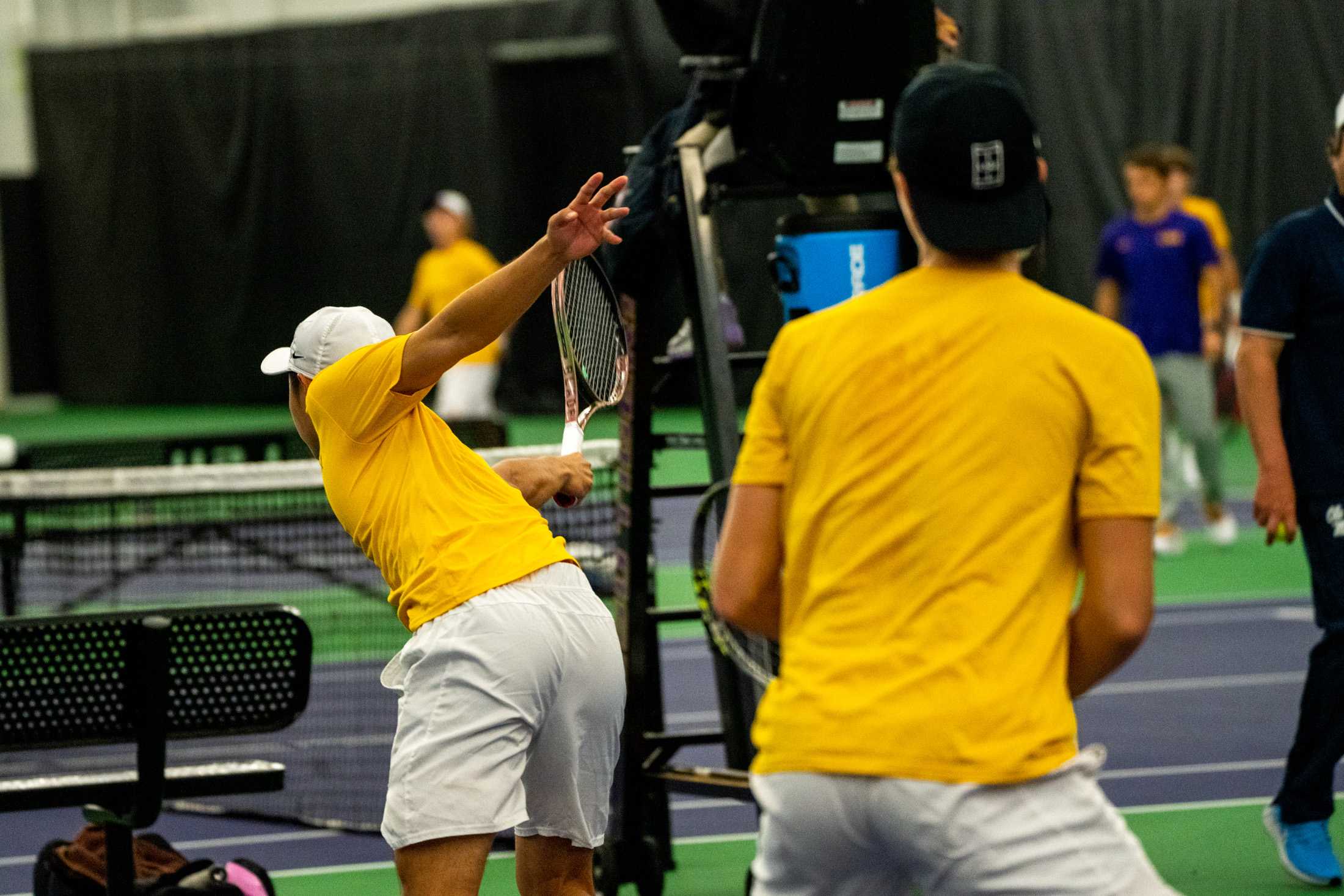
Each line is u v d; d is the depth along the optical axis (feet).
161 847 48.24
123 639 40.88
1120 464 26.25
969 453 26.30
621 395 46.09
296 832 62.80
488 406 145.89
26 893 56.44
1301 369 49.96
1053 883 25.70
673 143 49.24
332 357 40.45
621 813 51.21
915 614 26.14
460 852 37.14
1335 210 49.60
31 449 84.84
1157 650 89.86
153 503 84.74
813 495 27.20
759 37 46.26
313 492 80.33
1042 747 25.82
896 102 46.50
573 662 38.68
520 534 39.17
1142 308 112.47
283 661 43.19
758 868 28.32
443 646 37.52
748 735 48.93
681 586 112.16
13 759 72.69
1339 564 49.14
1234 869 53.88
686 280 48.85
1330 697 49.96
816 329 27.76
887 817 26.02
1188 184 112.68
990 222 26.91
